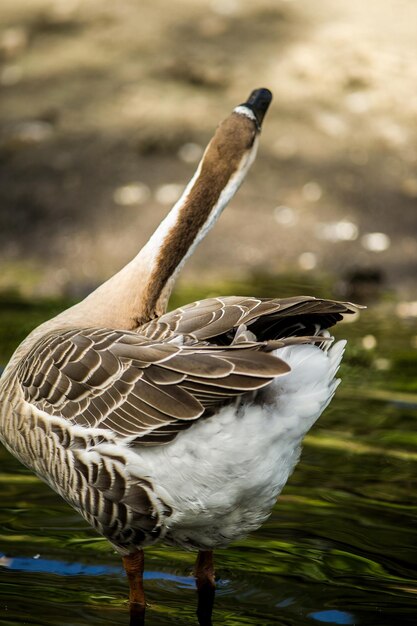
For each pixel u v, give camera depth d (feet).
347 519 32.14
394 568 29.40
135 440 25.95
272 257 55.88
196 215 30.91
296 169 61.46
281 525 31.86
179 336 26.66
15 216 58.85
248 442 25.00
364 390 41.98
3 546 30.55
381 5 74.84
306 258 55.72
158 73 68.23
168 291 31.07
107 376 26.66
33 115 65.36
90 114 65.31
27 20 73.97
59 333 28.81
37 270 55.06
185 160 61.93
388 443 37.50
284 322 27.73
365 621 26.68
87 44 71.46
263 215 58.34
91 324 30.48
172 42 70.85
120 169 61.36
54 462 27.66
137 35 71.77
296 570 29.45
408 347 46.29
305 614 27.12
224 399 25.09
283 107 65.31
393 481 34.65
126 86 67.15
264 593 28.32
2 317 48.52
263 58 68.74
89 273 54.65
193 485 25.61
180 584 29.09
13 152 62.85
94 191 59.98
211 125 63.93
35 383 28.07
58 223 58.18
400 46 69.92
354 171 61.62
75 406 27.04
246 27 71.77
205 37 71.00
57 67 69.46
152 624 26.71
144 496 26.25
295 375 25.03
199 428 25.21
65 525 31.96
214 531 27.02
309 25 72.08
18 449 29.14
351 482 34.58
